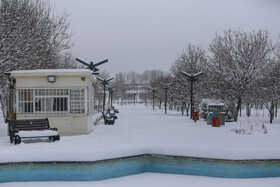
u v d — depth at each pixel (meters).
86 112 13.13
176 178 6.99
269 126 14.16
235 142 8.52
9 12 15.81
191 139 9.40
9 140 10.94
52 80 12.90
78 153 6.75
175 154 7.36
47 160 6.74
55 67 22.17
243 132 11.84
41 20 18.92
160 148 7.53
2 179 6.69
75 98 13.16
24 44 16.20
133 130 14.55
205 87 29.19
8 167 6.70
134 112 39.94
